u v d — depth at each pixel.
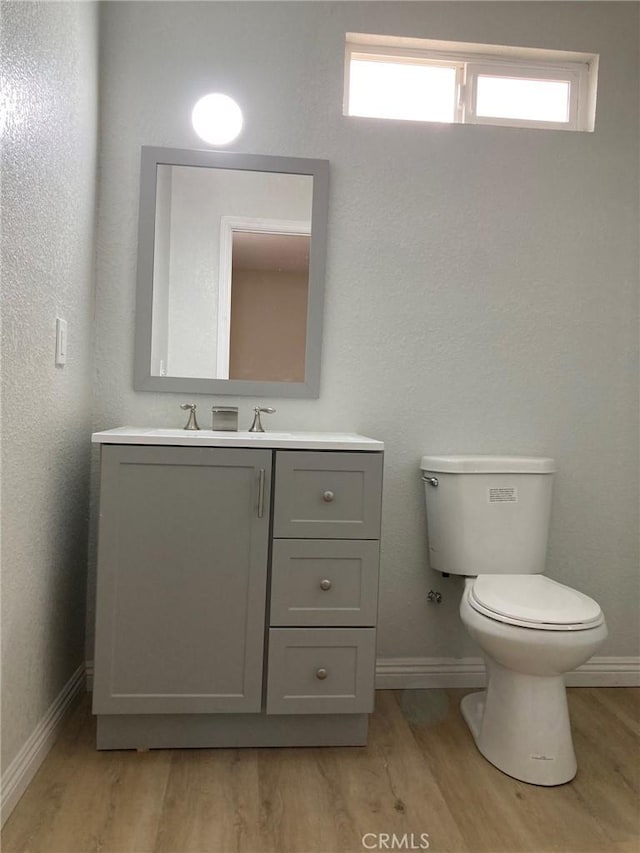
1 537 1.26
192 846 1.26
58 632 1.67
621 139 2.10
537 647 1.44
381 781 1.50
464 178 2.06
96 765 1.52
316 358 2.00
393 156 2.03
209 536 1.57
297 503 1.59
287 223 1.99
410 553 2.06
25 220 1.33
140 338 1.94
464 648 2.08
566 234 2.09
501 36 2.07
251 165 1.97
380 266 2.03
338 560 1.60
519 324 2.08
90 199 1.84
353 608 1.61
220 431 1.87
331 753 1.62
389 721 1.82
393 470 2.05
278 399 2.01
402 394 2.05
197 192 1.96
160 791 1.43
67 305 1.66
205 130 1.96
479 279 2.07
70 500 1.75
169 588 1.56
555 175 2.09
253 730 1.63
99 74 1.91
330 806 1.40
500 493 1.87
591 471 2.12
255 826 1.32
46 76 1.44
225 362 1.98
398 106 2.18
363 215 2.03
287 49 2.00
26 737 1.44
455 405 2.07
